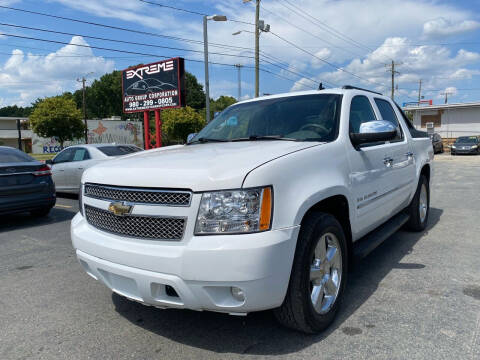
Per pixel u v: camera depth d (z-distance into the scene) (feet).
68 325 9.78
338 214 10.00
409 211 16.55
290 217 7.55
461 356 7.77
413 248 15.08
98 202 8.84
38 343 8.95
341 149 9.95
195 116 148.56
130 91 67.51
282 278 7.37
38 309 10.77
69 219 23.70
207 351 8.31
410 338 8.48
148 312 10.36
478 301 10.27
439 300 10.37
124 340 8.92
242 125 12.28
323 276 9.02
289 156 8.24
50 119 123.95
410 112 126.31
